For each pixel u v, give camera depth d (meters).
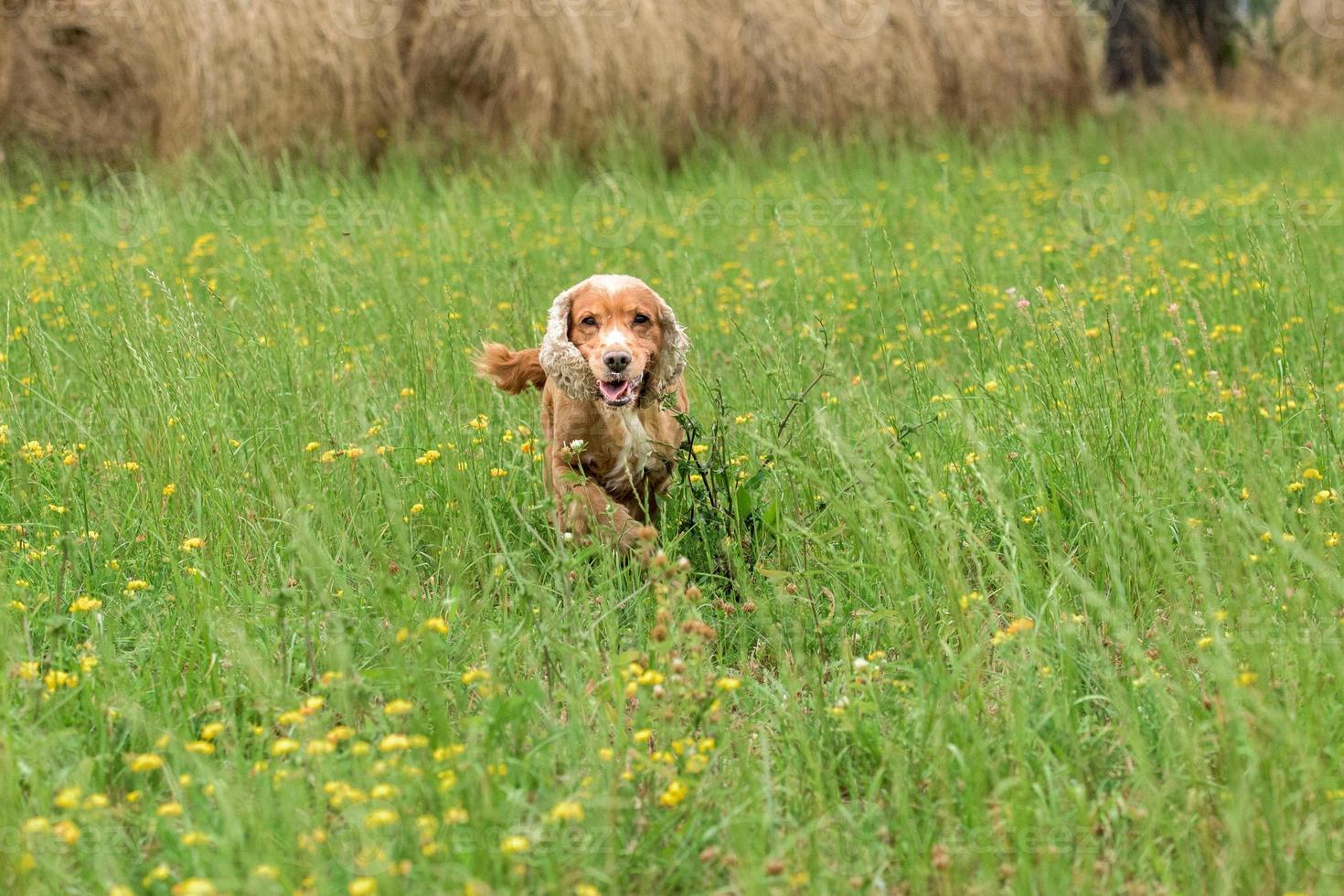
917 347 8.15
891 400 6.51
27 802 3.60
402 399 6.91
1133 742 3.54
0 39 14.38
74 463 5.70
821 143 17.50
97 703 4.02
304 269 8.59
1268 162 16.72
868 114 18.20
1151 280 8.77
